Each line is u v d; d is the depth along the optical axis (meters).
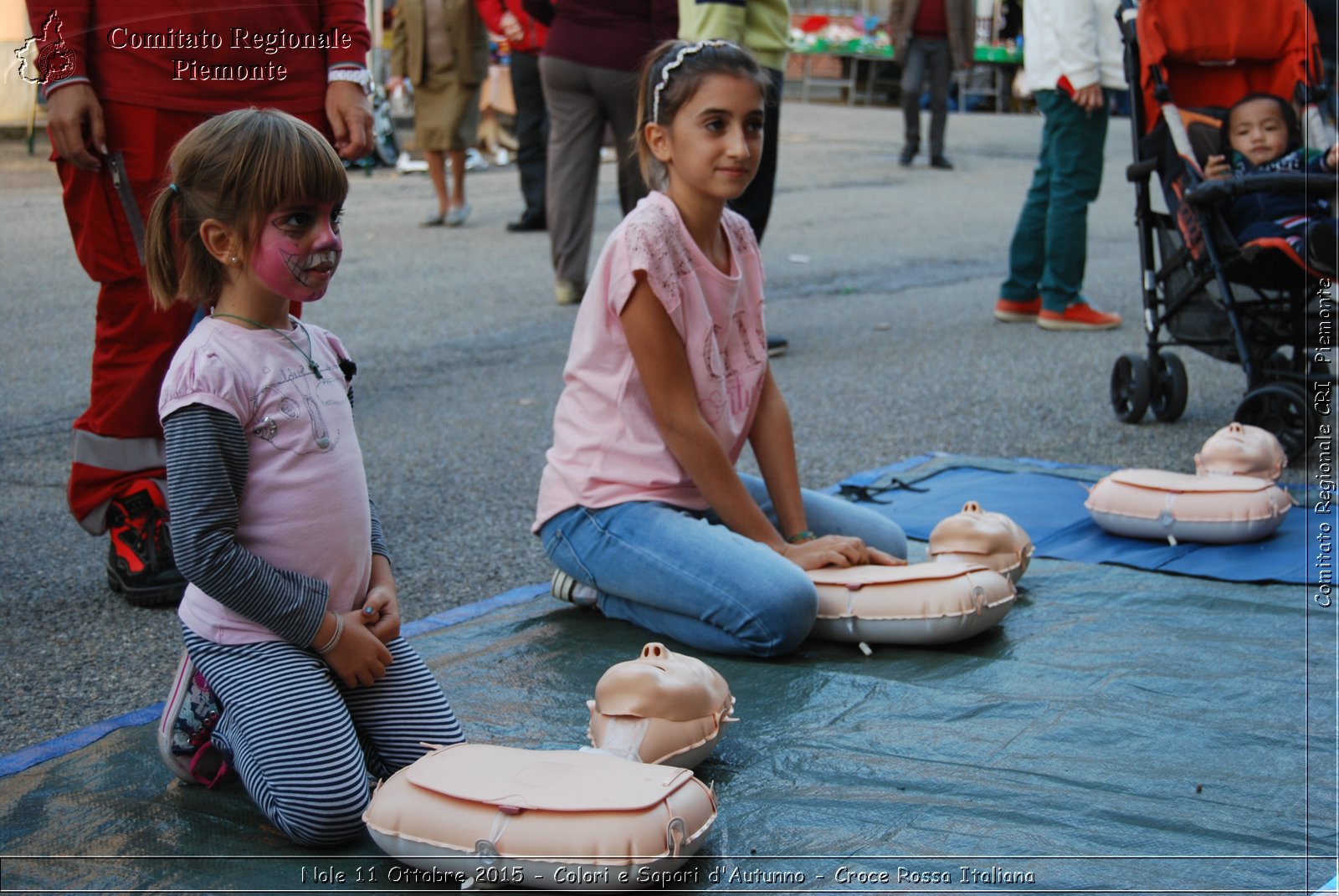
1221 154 4.68
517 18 9.50
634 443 3.02
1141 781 2.20
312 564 2.17
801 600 2.75
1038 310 6.84
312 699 2.07
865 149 16.05
